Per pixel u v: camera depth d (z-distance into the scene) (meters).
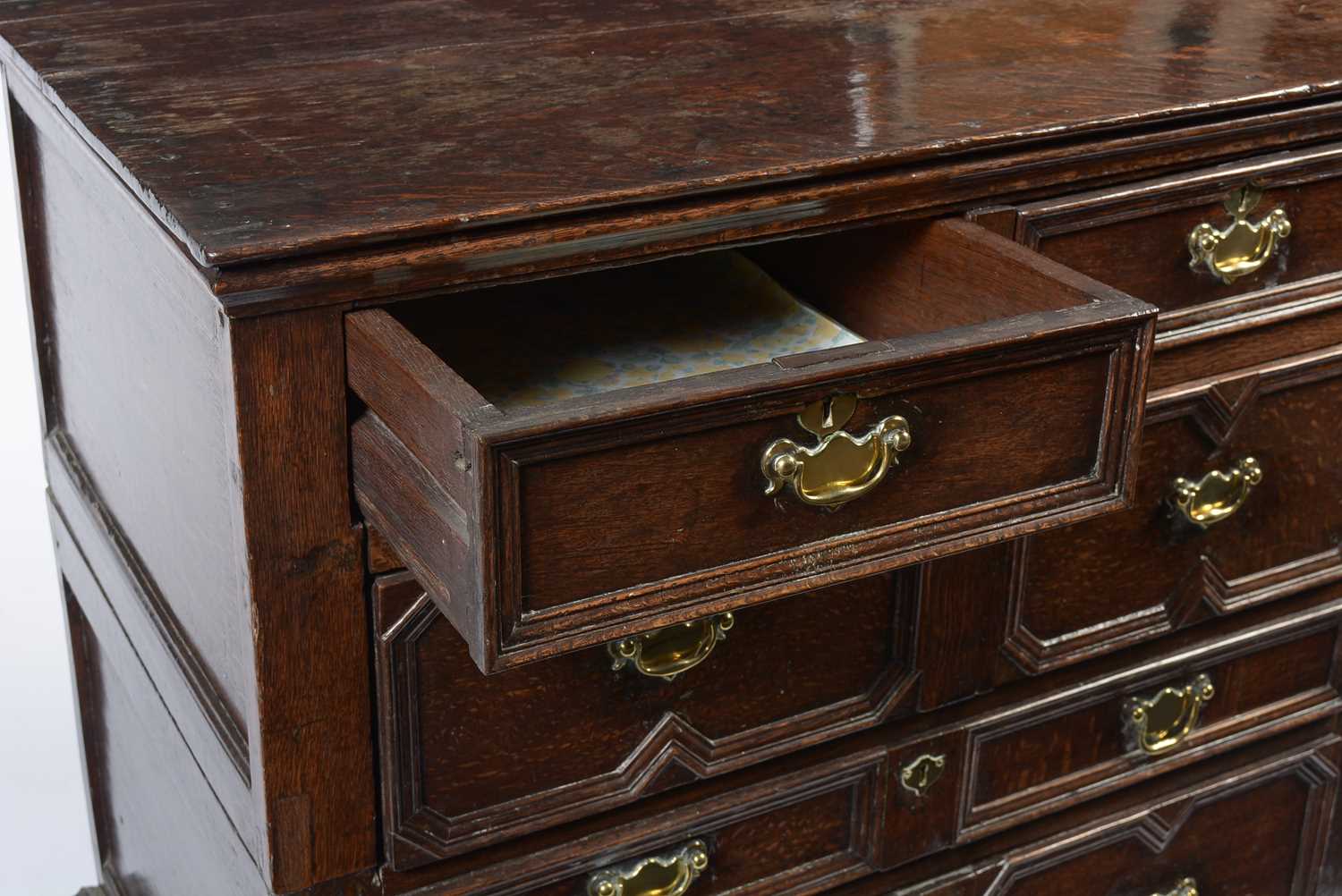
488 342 1.06
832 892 1.13
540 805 0.96
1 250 1.52
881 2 1.30
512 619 0.70
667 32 1.19
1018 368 0.77
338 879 0.93
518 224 0.80
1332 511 1.21
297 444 0.81
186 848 1.15
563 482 0.69
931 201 0.93
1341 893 1.41
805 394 0.72
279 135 0.92
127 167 0.85
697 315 1.09
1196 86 1.02
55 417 1.30
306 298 0.77
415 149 0.89
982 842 1.18
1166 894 1.30
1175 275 1.03
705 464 0.72
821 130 0.93
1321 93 1.02
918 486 0.78
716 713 1.00
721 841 1.05
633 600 0.73
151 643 1.09
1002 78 1.05
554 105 0.98
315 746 0.88
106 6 1.24
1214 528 1.15
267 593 0.83
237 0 1.27
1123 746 1.20
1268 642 1.23
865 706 1.05
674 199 0.84
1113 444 0.82
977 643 1.07
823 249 1.06
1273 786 1.31
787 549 0.76
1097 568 1.11
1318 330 1.12
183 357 0.88
